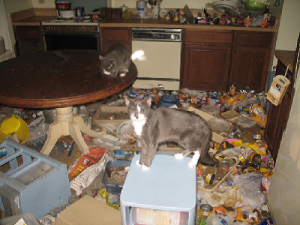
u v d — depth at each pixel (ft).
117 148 9.09
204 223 6.29
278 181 6.07
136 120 5.68
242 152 8.53
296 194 5.06
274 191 6.28
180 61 13.15
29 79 7.61
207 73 13.33
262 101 11.93
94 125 10.37
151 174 5.35
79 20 13.35
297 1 10.91
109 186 6.88
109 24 12.71
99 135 9.66
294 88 5.97
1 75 7.86
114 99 12.50
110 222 5.58
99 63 9.00
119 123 10.21
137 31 12.69
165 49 12.94
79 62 9.06
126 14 14.21
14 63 8.89
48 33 13.12
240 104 12.00
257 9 13.10
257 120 10.86
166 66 13.34
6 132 8.84
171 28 12.51
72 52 10.23
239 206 6.79
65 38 13.21
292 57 7.77
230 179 7.64
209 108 11.68
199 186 7.20
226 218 6.43
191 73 13.47
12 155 6.74
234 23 12.41
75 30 13.00
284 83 6.31
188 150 6.52
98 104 12.13
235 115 11.07
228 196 7.06
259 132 10.31
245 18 12.21
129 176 5.30
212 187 7.25
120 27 12.79
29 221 5.37
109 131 10.03
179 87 13.80
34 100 6.52
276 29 11.73
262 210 6.68
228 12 13.57
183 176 5.32
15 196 5.66
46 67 8.55
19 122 9.18
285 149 5.82
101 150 8.54
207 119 10.35
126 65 8.53
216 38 12.49
